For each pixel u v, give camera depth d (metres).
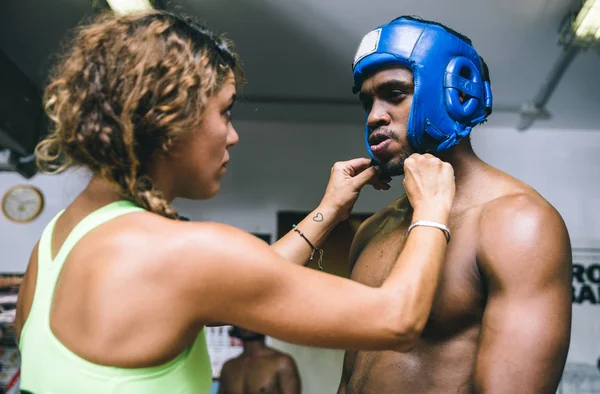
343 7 3.35
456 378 1.03
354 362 1.23
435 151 1.10
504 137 4.89
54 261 0.79
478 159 1.16
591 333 4.46
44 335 0.76
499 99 4.43
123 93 0.78
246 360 4.08
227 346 4.41
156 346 0.75
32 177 4.66
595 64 3.87
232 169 4.84
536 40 3.62
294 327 0.79
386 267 1.18
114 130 0.78
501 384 0.93
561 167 4.83
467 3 3.30
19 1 3.33
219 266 0.76
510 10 3.36
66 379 0.74
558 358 0.95
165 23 0.83
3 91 3.62
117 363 0.74
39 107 4.21
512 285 0.97
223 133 0.88
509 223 1.01
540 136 4.89
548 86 4.14
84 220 0.81
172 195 0.90
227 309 0.78
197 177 0.88
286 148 4.89
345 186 1.26
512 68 3.98
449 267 1.06
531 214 1.01
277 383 4.00
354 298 0.81
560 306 0.96
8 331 4.37
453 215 1.11
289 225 4.74
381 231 1.28
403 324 0.82
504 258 0.99
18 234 4.57
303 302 0.79
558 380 0.95
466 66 1.11
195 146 0.85
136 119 0.79
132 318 0.74
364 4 3.33
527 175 4.82
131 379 0.74
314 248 1.25
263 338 4.15
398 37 1.08
